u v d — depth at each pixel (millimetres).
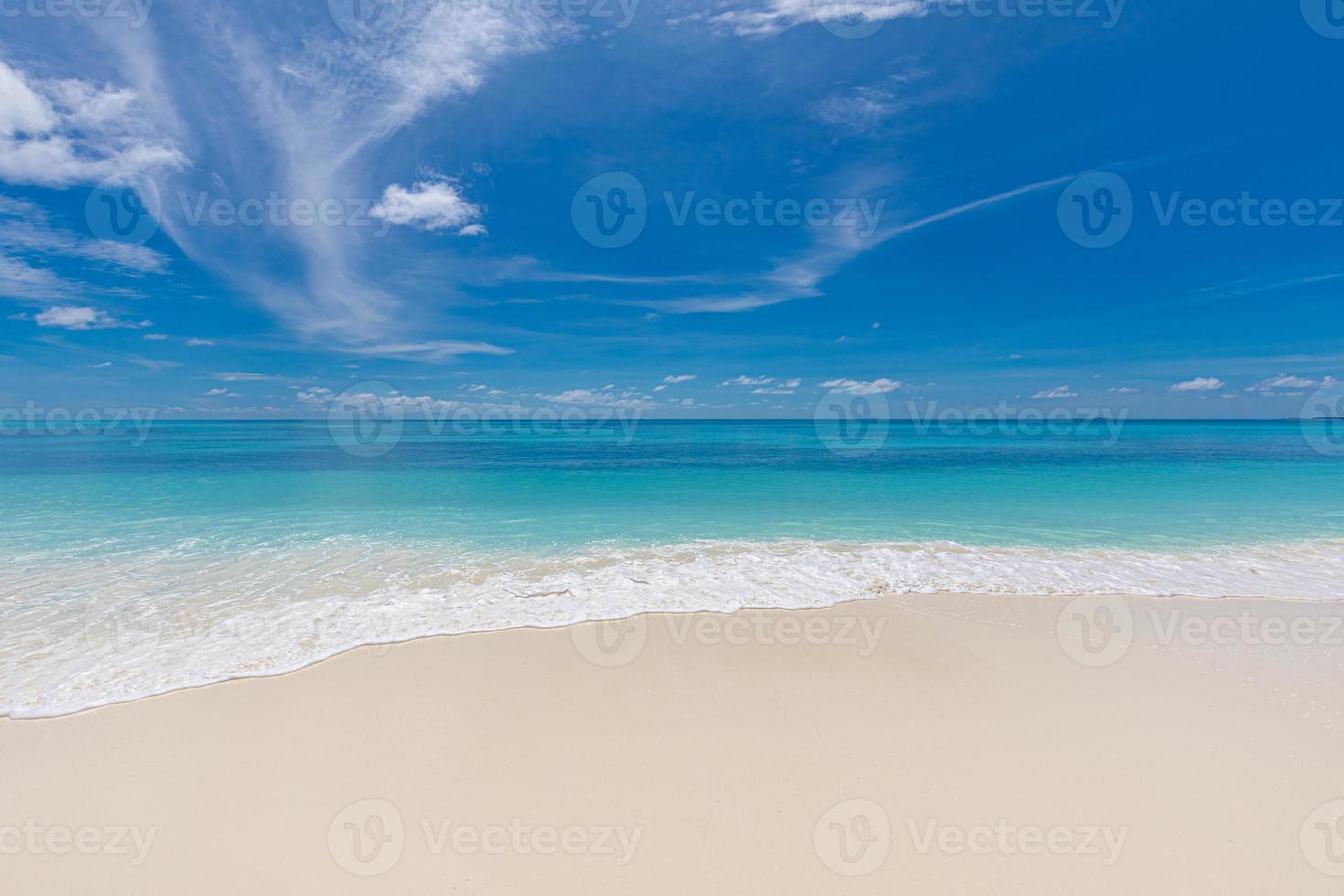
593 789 4074
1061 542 10750
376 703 5145
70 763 4309
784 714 5004
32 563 9055
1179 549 10273
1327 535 11180
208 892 3281
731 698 5273
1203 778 4195
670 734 4715
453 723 4855
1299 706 5160
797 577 8680
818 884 3311
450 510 13500
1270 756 4453
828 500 15094
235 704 5102
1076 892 3244
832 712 5031
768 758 4418
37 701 5094
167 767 4285
